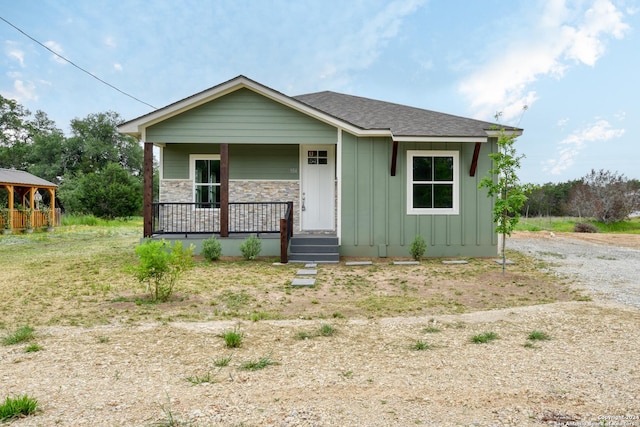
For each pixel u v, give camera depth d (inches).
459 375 135.7
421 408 111.3
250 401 116.6
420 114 499.8
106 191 1206.3
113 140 1951.3
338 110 507.8
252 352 161.5
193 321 209.6
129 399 118.3
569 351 158.4
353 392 122.7
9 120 1809.8
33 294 270.4
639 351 157.2
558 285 297.9
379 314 224.1
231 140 430.0
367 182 438.9
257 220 489.1
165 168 493.0
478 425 101.3
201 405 113.9
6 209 767.1
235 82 417.4
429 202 440.5
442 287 295.1
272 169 496.1
